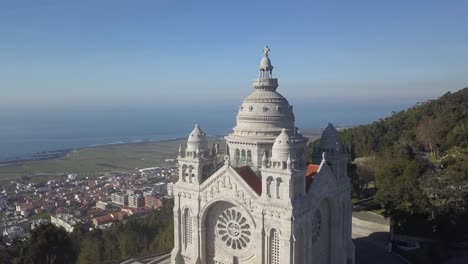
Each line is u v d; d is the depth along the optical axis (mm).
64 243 120500
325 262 89500
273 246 77625
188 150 90125
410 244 113812
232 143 91625
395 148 186000
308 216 77750
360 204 155125
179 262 92938
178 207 91750
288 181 74000
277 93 92312
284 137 76750
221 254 87438
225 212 85875
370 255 109250
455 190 117062
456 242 114562
